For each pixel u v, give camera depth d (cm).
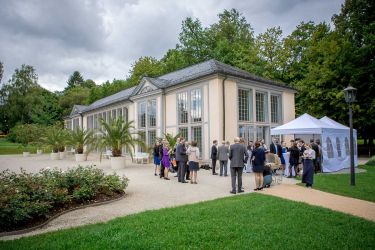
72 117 4762
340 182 1253
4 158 3259
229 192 1074
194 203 866
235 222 651
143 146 2062
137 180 1391
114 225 635
